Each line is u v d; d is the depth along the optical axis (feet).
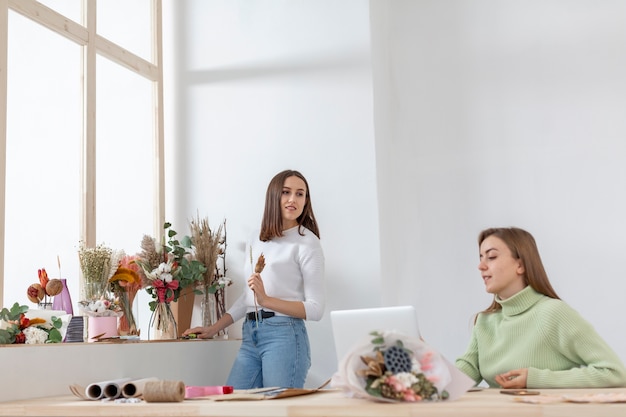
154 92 14.62
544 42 14.40
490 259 7.59
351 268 13.21
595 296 13.46
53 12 11.64
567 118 14.07
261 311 10.84
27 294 9.82
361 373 5.11
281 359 10.55
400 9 15.29
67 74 12.00
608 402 4.83
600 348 6.79
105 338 9.84
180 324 12.66
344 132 13.64
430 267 14.46
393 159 14.78
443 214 14.56
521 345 7.27
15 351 7.30
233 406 5.16
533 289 7.44
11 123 10.48
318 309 10.63
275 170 13.98
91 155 12.30
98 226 12.55
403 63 15.19
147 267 11.96
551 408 4.61
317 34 14.10
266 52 14.38
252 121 14.26
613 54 13.93
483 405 4.77
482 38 14.82
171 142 14.71
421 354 5.24
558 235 13.83
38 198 10.95
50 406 5.71
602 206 13.62
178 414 5.27
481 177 14.44
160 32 14.89
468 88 14.76
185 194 14.44
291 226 11.31
